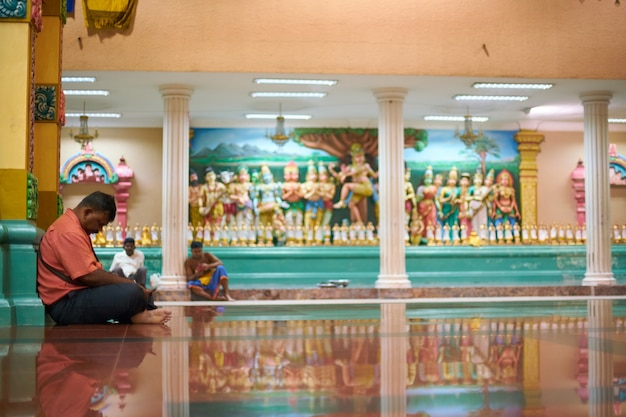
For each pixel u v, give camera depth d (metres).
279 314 8.52
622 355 4.09
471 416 2.52
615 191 22.62
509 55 16.39
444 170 21.78
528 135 21.94
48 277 6.80
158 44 15.72
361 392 3.03
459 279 20.98
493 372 3.51
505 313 8.11
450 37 16.30
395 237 17.47
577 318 7.11
